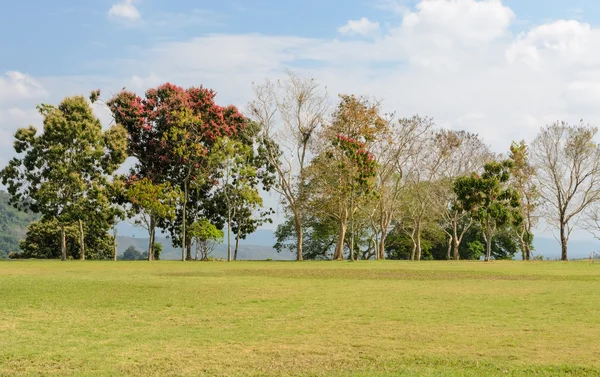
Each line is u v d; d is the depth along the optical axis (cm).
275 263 6066
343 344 1544
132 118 6881
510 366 1297
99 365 1330
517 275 4019
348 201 6812
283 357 1402
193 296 2575
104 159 6322
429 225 8169
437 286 3130
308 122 7131
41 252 7656
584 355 1407
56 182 6156
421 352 1448
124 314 2048
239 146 6788
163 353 1444
